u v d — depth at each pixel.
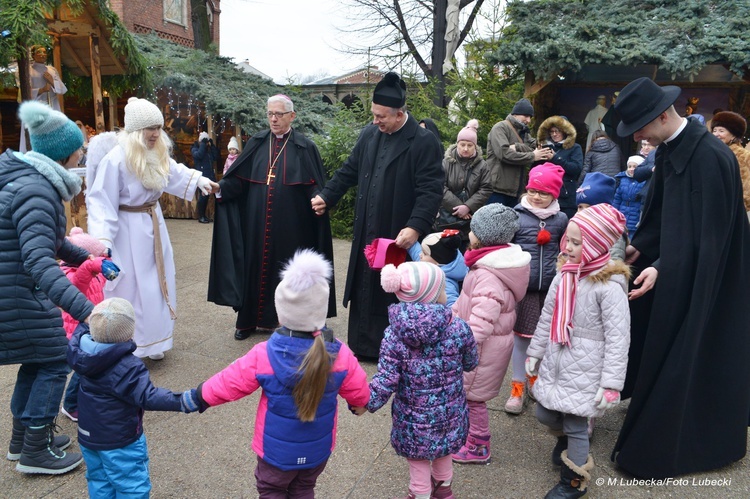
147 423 3.40
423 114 10.66
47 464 2.86
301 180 4.72
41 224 2.60
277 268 4.77
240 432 3.31
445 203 5.22
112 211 3.75
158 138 3.92
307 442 2.17
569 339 2.65
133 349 2.33
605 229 2.60
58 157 2.77
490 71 10.09
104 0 8.45
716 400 3.02
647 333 2.92
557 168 3.57
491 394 2.96
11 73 7.44
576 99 10.91
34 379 2.89
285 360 2.11
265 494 2.22
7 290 2.64
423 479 2.50
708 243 2.80
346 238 9.80
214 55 14.62
